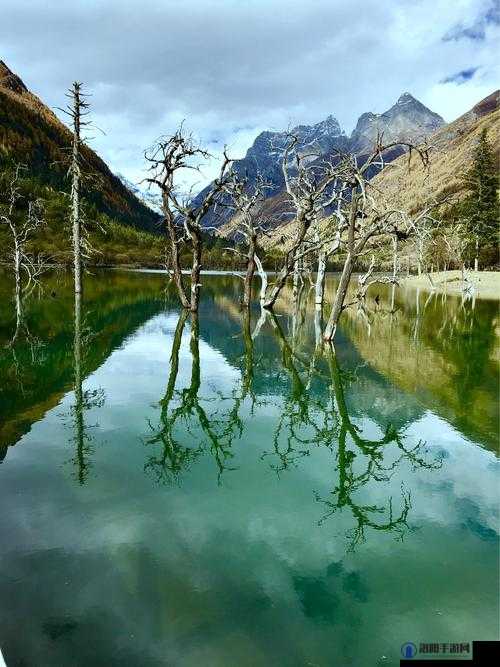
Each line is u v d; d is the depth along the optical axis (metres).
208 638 5.65
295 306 44.50
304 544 7.66
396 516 8.66
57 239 97.31
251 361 21.47
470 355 23.70
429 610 6.26
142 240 146.75
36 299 41.38
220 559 7.16
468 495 9.52
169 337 26.75
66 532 7.73
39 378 16.98
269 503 8.98
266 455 11.28
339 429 13.22
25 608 6.05
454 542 7.85
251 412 14.42
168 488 9.38
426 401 15.81
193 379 17.94
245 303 37.12
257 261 38.31
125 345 23.80
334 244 35.22
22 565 6.88
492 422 13.90
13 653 5.36
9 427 12.34
